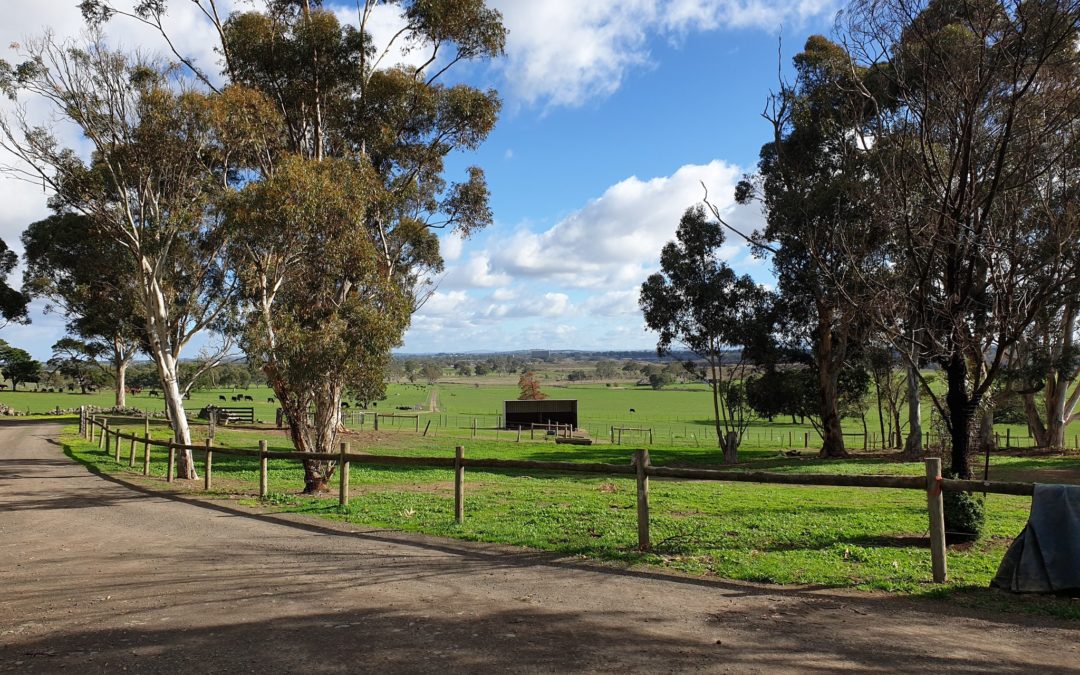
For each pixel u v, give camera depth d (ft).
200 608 20.65
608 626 18.76
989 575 24.56
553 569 26.02
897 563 26.27
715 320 114.52
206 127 63.31
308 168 53.52
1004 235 31.99
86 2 64.18
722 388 127.85
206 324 73.51
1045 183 35.19
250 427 142.10
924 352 33.94
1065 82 32.24
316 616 19.72
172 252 71.31
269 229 52.39
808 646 17.17
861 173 67.36
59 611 20.45
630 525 34.63
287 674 15.12
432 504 43.55
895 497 50.60
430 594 22.30
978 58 32.68
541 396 296.71
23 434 123.44
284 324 52.80
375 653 16.49
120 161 66.44
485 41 71.92
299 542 32.12
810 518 37.83
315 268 56.70
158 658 16.19
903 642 17.56
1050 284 30.78
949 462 33.04
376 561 27.63
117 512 43.45
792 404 125.80
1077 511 22.02
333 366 52.95
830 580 23.91
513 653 16.51
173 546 31.50
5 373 326.85
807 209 81.66
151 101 62.28
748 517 37.88
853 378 128.77
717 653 16.58
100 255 89.92
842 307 47.44
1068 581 21.66
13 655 16.43
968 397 32.48
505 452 113.29
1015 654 16.75
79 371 236.43
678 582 23.98
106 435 91.81
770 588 23.13
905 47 35.01
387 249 72.49
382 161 75.36
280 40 67.10
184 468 67.21
